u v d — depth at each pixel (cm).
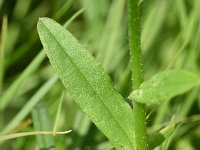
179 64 27
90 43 29
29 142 24
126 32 29
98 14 30
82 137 24
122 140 17
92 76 17
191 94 26
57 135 24
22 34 32
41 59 25
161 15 29
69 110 27
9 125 24
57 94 26
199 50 27
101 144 25
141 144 17
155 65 29
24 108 24
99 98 17
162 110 25
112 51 27
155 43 29
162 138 18
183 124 25
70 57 17
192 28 27
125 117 17
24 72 25
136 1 16
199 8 27
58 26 17
